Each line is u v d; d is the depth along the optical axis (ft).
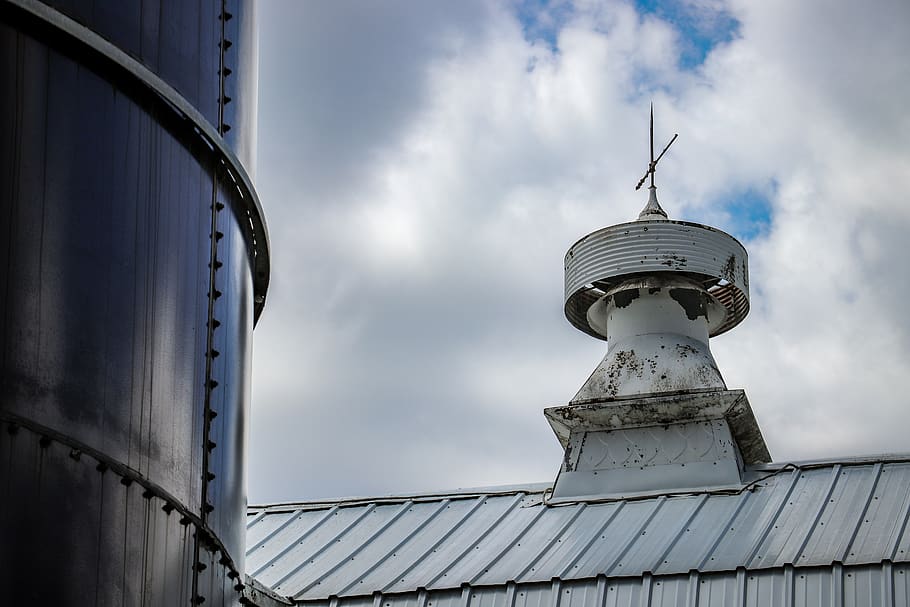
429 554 69.46
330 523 74.33
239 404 47.85
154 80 43.78
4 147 39.09
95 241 40.57
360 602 65.98
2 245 38.29
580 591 63.57
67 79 41.14
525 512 72.38
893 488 67.41
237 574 47.01
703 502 69.77
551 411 75.51
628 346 77.87
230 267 47.57
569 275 81.25
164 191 43.68
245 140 49.62
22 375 37.78
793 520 66.28
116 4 43.27
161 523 41.01
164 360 42.39
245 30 50.83
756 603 60.75
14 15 40.37
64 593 37.35
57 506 37.70
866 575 60.54
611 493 72.28
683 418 73.92
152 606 40.06
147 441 41.06
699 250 78.95
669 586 62.64
